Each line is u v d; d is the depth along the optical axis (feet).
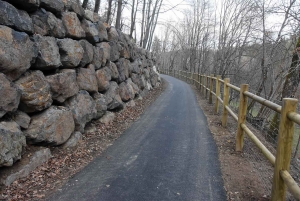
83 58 18.01
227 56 61.41
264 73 39.40
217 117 25.70
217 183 11.58
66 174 12.10
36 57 13.26
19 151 11.32
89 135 17.83
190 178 12.01
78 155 14.37
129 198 10.20
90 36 19.89
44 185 10.93
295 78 28.12
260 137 18.81
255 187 11.21
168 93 45.96
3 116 11.36
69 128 15.16
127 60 31.17
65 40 15.99
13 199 9.61
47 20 14.46
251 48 52.26
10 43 11.23
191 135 19.07
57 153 13.98
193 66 107.34
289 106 8.13
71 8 17.35
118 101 24.45
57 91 14.71
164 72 143.64
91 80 19.13
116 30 26.94
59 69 15.84
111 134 18.85
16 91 11.53
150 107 30.96
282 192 8.56
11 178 10.53
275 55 41.06
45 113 13.70
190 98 40.27
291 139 8.25
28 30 12.76
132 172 12.55
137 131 19.98
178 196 10.43
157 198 10.26
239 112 15.16
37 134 12.77
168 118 24.86
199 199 10.25
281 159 8.45
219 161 14.06
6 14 11.33
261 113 31.99
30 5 13.15
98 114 20.15
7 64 11.05
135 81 34.76
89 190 10.73
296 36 32.81
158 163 13.71
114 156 14.65
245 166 13.41
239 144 15.42
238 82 58.90
